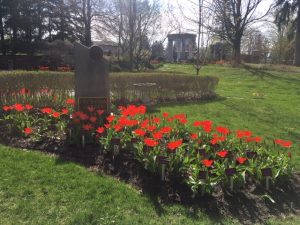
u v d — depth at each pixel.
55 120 4.57
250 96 10.02
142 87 7.41
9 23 21.39
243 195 3.10
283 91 11.48
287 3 20.58
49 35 22.48
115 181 3.23
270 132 5.73
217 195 3.04
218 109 7.39
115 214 2.71
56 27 22.31
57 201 2.84
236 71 16.66
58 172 3.33
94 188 3.05
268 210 2.96
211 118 6.50
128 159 3.55
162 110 6.91
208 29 13.31
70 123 4.21
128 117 4.36
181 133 4.18
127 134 3.82
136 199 2.94
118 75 7.05
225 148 3.63
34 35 21.94
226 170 3.09
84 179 3.21
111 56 18.00
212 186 3.01
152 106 7.28
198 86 8.58
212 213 2.83
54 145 3.99
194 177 3.08
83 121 4.29
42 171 3.33
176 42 28.89
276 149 4.43
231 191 3.10
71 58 18.41
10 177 3.17
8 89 5.67
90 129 4.02
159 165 3.24
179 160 3.27
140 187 3.15
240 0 20.62
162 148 3.46
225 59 24.75
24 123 4.40
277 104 8.59
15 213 2.66
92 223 2.59
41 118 4.68
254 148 3.73
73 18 21.47
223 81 14.08
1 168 3.34
